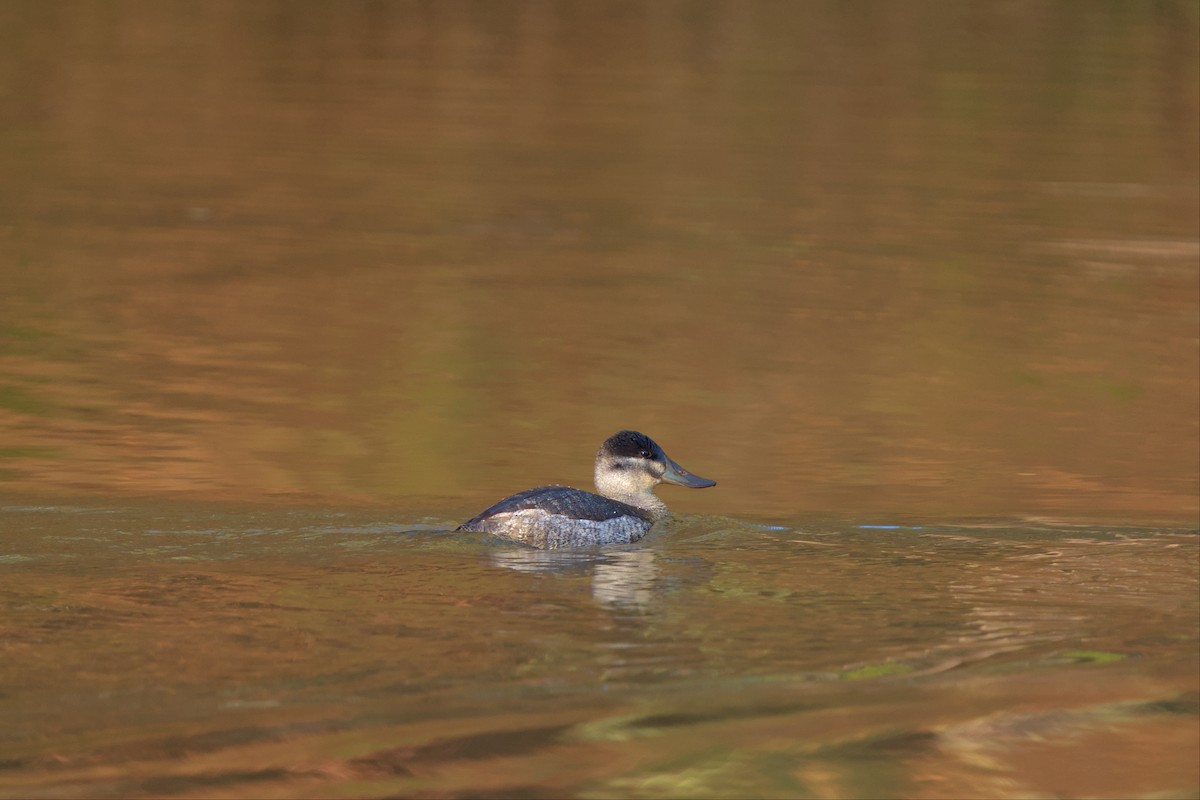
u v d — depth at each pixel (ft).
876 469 54.39
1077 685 31.01
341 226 90.79
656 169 105.81
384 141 111.86
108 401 60.64
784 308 76.74
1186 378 67.15
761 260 85.35
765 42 147.13
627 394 63.72
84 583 36.88
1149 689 30.83
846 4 162.40
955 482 52.26
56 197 95.25
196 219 91.56
